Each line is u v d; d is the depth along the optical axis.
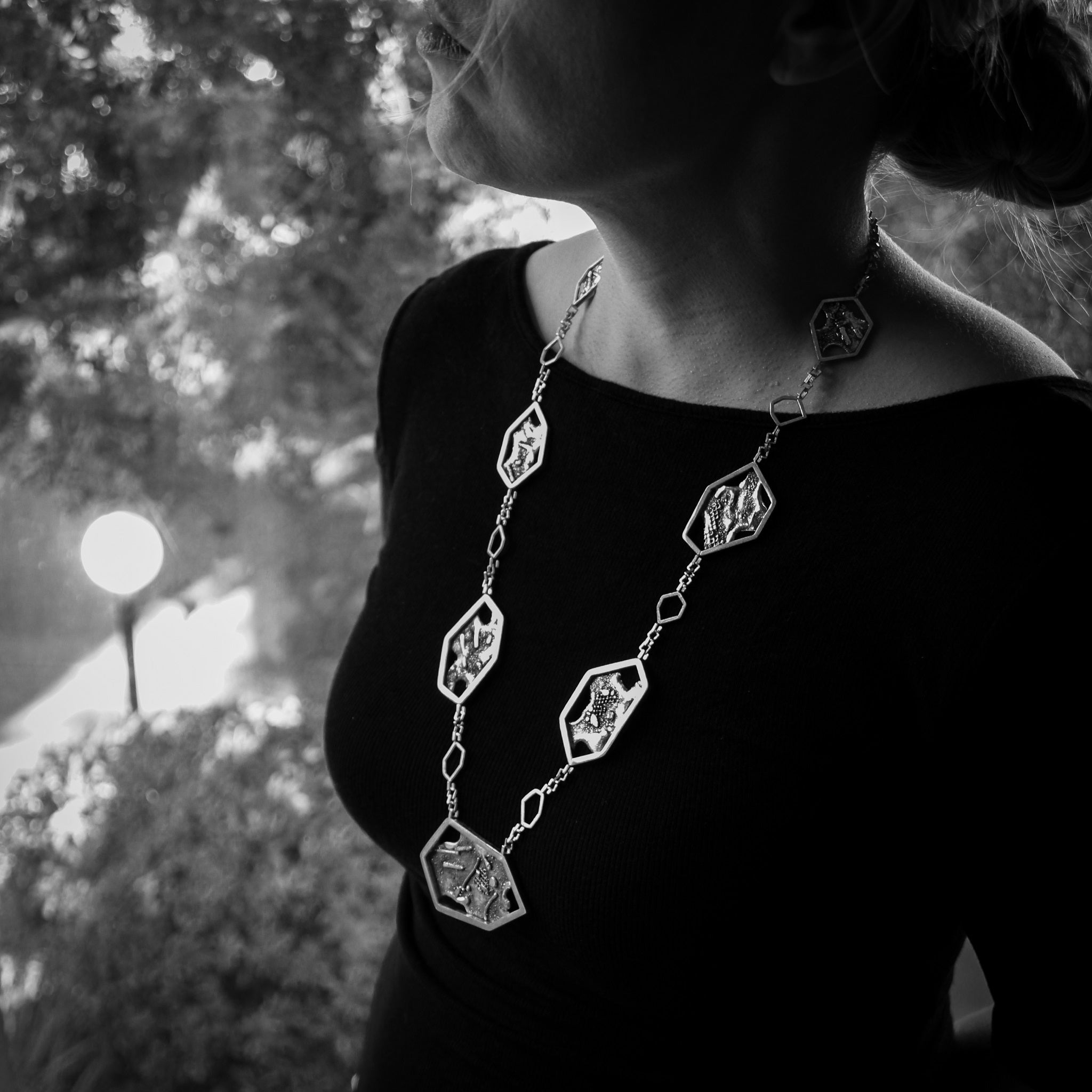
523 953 0.72
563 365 0.75
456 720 0.73
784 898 0.63
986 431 0.60
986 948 0.65
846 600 0.62
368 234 2.24
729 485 0.66
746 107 0.59
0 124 2.10
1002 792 0.60
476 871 0.72
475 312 0.85
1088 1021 0.61
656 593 0.67
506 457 0.76
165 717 2.82
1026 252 0.82
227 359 2.68
